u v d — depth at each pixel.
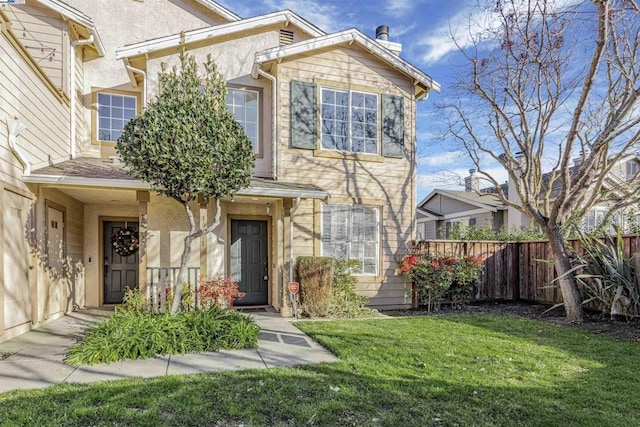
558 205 7.58
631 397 3.48
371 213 9.08
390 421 3.00
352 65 9.02
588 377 3.99
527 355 4.76
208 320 5.38
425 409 3.21
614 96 7.66
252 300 8.79
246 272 8.78
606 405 3.32
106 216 9.10
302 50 8.41
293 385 3.71
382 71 9.27
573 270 7.35
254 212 8.70
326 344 5.21
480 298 9.71
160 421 2.98
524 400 3.40
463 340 5.50
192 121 5.33
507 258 10.01
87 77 9.05
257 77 8.81
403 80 9.45
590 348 5.11
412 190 9.39
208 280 7.43
